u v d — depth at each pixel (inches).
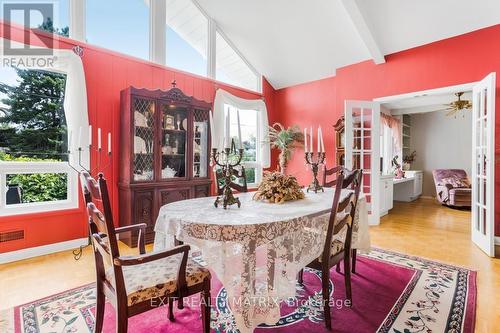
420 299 76.9
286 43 173.9
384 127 237.6
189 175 143.3
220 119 176.2
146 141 129.3
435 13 126.3
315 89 199.0
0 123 107.0
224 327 64.7
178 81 156.4
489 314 69.7
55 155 119.5
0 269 97.4
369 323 65.8
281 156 202.4
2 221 102.8
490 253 111.4
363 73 169.0
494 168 118.4
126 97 124.3
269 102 219.0
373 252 116.0
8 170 106.8
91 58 122.6
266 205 73.9
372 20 134.1
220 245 56.9
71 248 118.6
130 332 63.0
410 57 150.0
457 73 134.6
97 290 56.9
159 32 147.6
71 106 115.1
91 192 52.1
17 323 66.1
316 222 67.1
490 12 119.8
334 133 188.5
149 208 128.3
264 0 147.0
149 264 59.3
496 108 124.4
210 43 174.2
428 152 282.8
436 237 138.7
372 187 164.9
